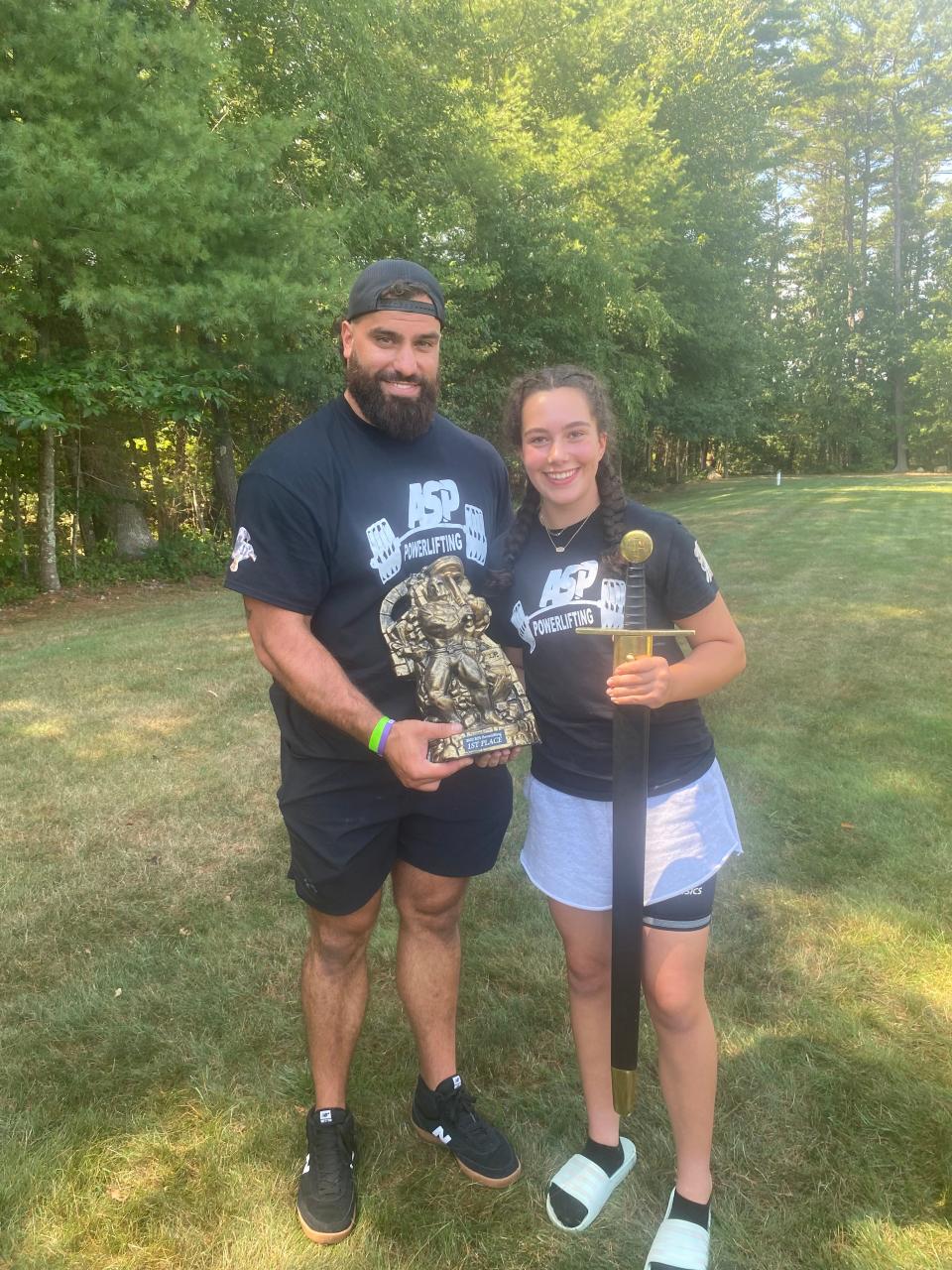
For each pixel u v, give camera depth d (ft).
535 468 5.57
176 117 30.37
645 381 71.56
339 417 5.94
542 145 59.88
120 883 11.03
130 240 30.50
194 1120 7.30
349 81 42.32
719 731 15.88
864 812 12.51
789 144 144.36
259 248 36.01
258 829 12.49
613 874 5.54
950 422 129.08
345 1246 6.18
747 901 10.30
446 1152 7.00
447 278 47.42
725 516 56.75
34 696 18.99
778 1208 6.35
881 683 18.62
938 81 139.33
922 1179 6.57
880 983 8.78
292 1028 8.39
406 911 6.86
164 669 21.11
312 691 5.61
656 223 69.72
